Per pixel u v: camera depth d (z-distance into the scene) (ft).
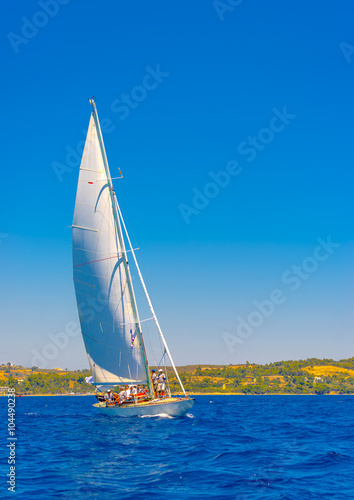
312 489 50.31
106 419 121.39
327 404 319.27
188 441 84.53
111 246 118.32
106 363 121.39
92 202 117.39
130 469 59.72
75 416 160.76
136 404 116.47
